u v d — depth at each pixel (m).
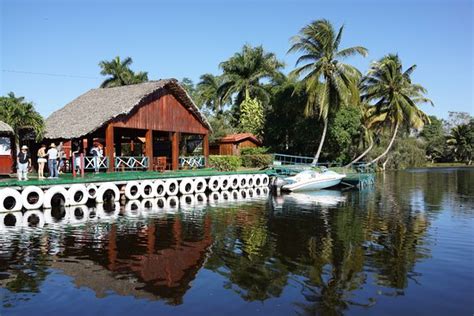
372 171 50.62
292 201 23.84
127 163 27.05
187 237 13.88
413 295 8.73
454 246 12.81
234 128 53.31
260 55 51.31
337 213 19.31
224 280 9.56
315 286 9.22
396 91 43.06
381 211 20.00
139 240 13.40
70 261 10.95
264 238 13.81
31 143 28.42
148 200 23.56
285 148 47.28
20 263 10.75
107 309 7.93
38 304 8.14
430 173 54.28
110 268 10.39
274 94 47.81
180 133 32.81
